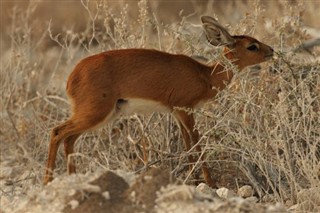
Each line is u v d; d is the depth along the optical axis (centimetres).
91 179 1292
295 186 1463
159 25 2055
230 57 1691
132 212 1228
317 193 1430
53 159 1580
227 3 2741
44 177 1532
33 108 1973
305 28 2130
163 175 1264
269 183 1507
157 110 1623
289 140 1550
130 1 2581
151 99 1600
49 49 2703
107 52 1592
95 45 2459
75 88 1568
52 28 2875
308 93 1541
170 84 1602
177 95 1617
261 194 1562
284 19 1966
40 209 1284
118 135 1805
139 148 1748
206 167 1616
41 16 2969
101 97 1553
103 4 2120
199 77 1634
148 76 1580
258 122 1546
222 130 1619
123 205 1241
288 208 1439
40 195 1297
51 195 1288
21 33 2616
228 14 2434
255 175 1602
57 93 2117
